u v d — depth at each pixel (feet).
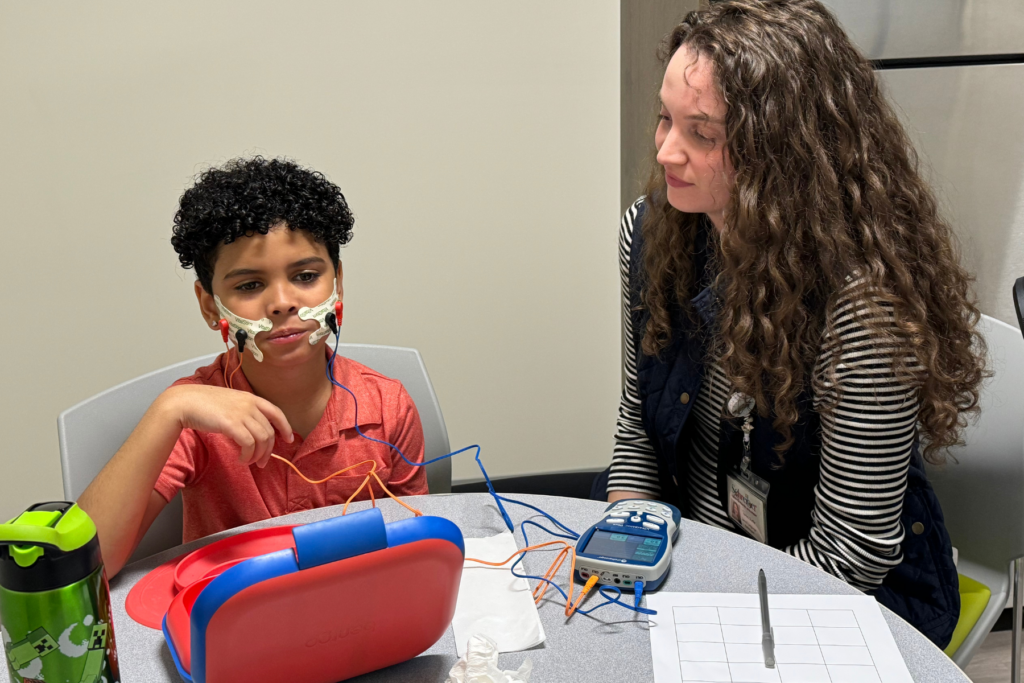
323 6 6.40
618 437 4.56
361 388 3.88
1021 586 4.11
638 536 2.99
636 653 2.49
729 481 3.92
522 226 7.23
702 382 3.99
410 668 2.44
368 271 7.07
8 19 6.00
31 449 6.93
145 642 2.55
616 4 6.80
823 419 3.46
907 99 5.16
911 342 3.26
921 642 2.53
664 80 3.48
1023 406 3.84
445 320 7.34
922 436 3.64
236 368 3.62
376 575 2.14
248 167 3.56
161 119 6.45
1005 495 3.92
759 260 3.40
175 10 6.23
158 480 3.31
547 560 2.99
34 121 6.25
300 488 3.69
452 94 6.79
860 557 3.37
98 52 6.21
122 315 6.82
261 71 6.48
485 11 6.63
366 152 6.81
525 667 2.31
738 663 2.42
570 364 7.70
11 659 1.99
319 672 2.27
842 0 4.98
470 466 7.76
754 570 2.92
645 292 4.17
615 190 7.30
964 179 5.31
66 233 6.55
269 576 2.00
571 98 6.97
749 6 3.43
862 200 3.40
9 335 6.66
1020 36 5.07
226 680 2.12
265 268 3.32
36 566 1.90
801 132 3.27
